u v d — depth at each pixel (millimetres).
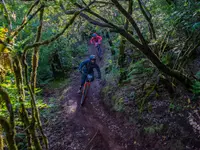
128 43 7781
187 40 5816
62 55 15133
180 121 5586
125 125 6863
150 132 5914
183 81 5875
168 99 6609
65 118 8398
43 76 13562
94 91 10680
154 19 6816
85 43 20234
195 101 5805
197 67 6656
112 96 8680
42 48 12555
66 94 11031
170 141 5359
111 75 10430
